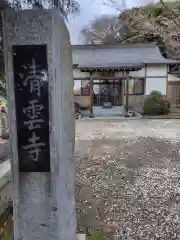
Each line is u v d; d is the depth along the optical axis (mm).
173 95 15977
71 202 2029
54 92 1823
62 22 1875
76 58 17594
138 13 6035
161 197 3799
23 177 1902
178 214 3268
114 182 4438
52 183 1890
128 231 2889
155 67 15586
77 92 15664
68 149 1980
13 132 1865
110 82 15586
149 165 5406
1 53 2420
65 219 1978
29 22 1773
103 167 5293
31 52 1798
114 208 3459
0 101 3066
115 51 18328
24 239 1955
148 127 10734
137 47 18359
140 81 15695
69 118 1972
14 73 1819
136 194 3918
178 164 5453
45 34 1778
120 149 6891
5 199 2918
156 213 3307
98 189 4129
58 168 1886
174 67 15680
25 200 1922
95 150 6801
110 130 10094
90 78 14734
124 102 15656
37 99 1833
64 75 1905
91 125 11547
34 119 1852
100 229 2934
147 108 14438
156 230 2900
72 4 2119
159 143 7590
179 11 4770
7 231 2555
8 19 1776
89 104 15570
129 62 15953
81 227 2977
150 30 6301
